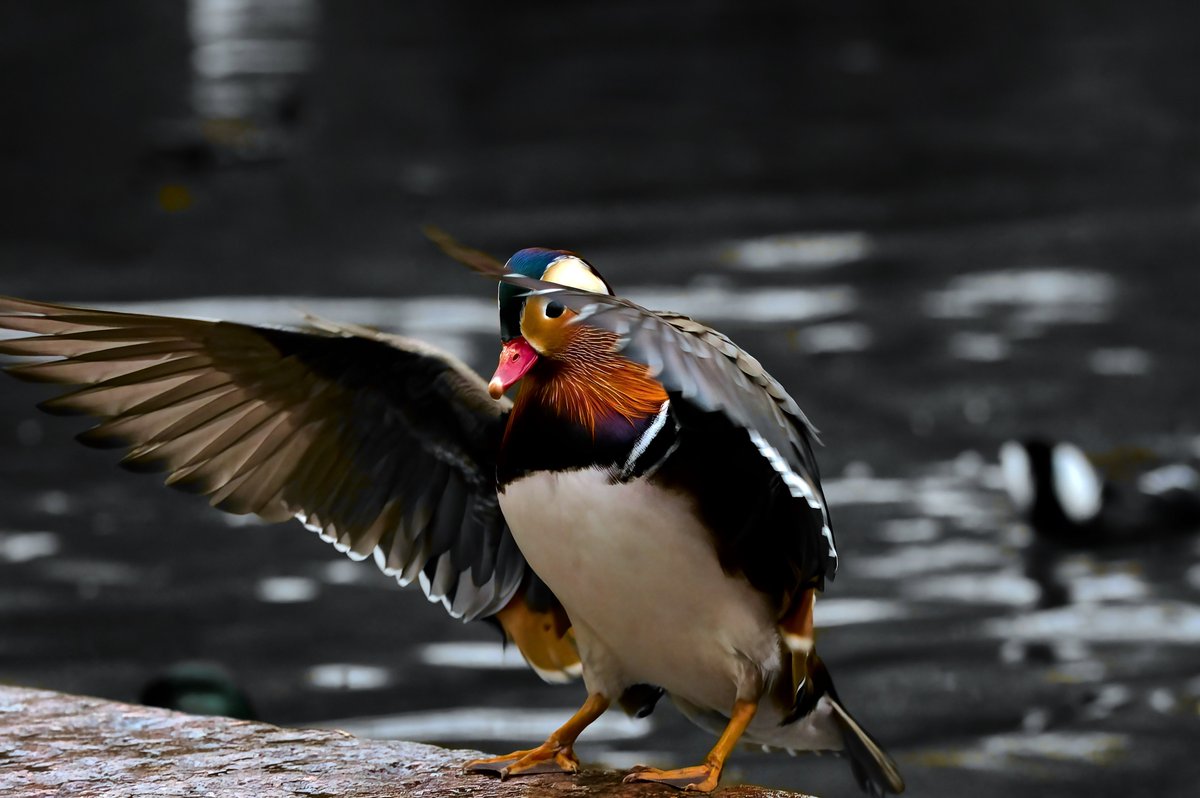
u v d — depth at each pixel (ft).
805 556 14.79
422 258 80.33
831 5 165.89
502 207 91.61
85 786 16.67
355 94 124.67
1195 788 30.94
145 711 19.35
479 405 16.26
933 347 63.41
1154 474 48.42
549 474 14.74
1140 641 38.32
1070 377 59.41
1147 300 69.82
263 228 88.22
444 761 17.33
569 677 17.35
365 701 35.42
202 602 41.32
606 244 82.64
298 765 17.30
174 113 115.96
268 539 46.29
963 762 32.32
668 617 15.11
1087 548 44.50
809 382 59.21
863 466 51.03
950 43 143.23
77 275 78.59
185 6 168.25
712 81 129.49
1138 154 100.37
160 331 15.48
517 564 16.93
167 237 86.58
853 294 71.72
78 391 15.66
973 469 50.65
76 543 45.68
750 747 17.83
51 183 99.45
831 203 90.68
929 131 109.09
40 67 134.62
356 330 15.79
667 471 14.57
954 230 83.61
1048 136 106.52
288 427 16.40
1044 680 36.06
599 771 16.60
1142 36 142.00
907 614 40.04
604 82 129.90
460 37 151.23
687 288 73.26
